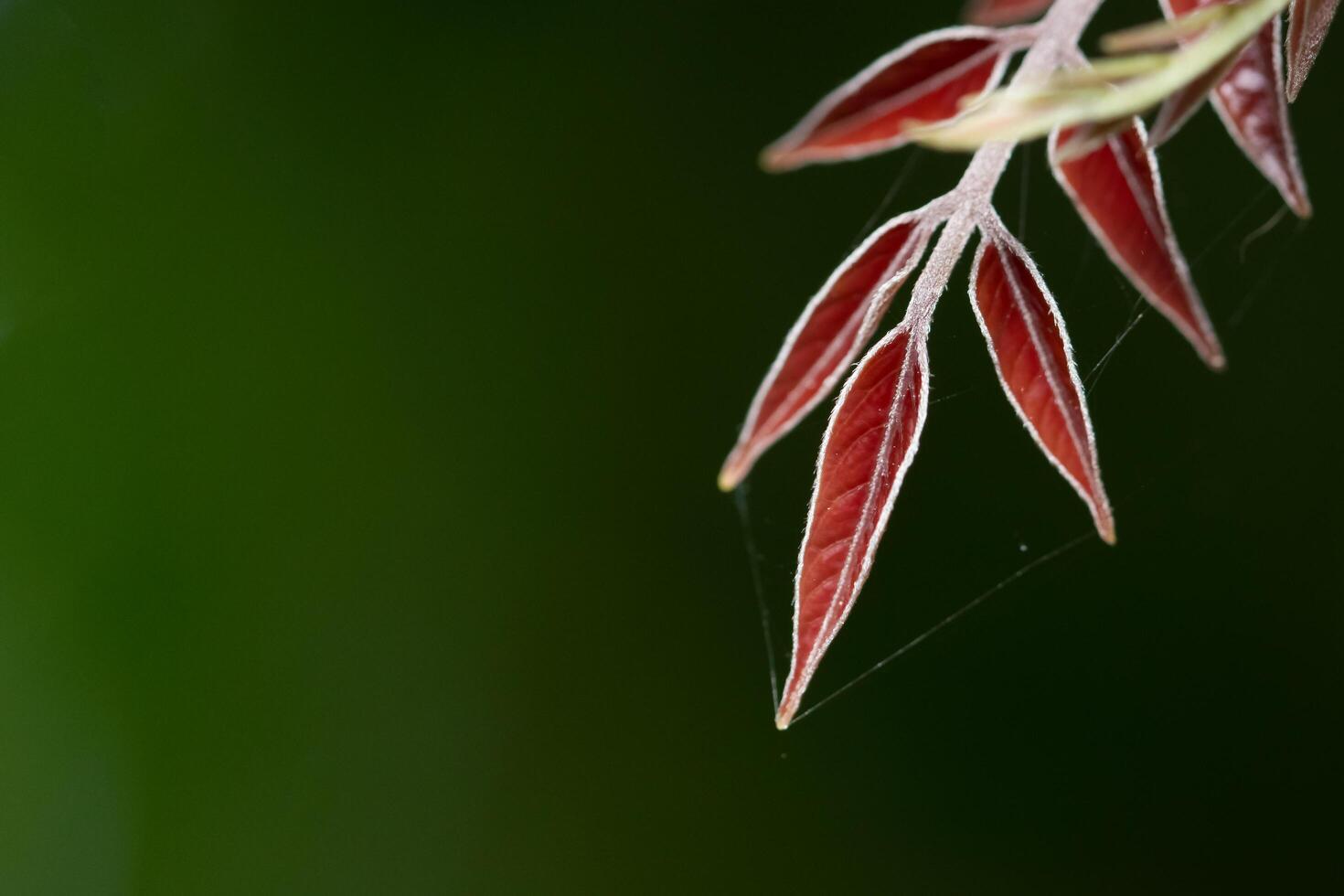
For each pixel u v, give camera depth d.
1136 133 0.39
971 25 0.41
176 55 0.80
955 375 0.66
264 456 0.79
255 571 0.79
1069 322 0.64
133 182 0.79
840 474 0.40
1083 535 0.67
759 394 0.40
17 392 0.79
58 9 0.80
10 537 0.79
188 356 0.79
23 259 0.79
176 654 0.79
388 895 0.76
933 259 0.40
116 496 0.79
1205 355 0.40
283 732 0.78
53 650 0.79
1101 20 0.61
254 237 0.79
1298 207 0.39
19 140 0.79
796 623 0.40
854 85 0.40
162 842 0.78
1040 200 0.64
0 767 0.78
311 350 0.79
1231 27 0.38
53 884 0.77
